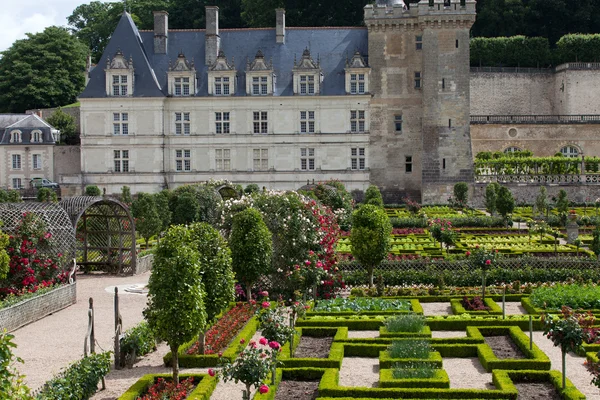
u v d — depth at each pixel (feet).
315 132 285.23
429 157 286.25
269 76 284.20
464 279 128.67
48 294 114.01
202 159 287.28
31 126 309.22
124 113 285.64
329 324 101.50
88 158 287.07
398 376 76.95
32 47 392.47
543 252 162.50
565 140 329.93
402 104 291.38
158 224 172.86
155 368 86.02
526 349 87.30
